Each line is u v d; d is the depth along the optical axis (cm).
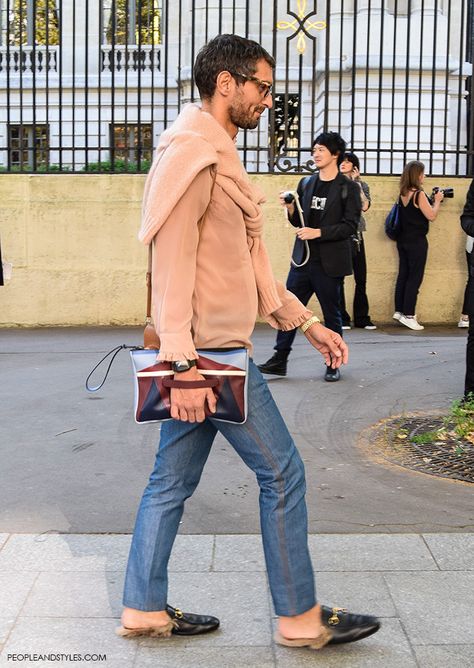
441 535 409
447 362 812
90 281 1034
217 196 292
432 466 518
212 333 297
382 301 1049
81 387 721
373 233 1041
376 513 441
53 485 489
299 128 1046
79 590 352
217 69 301
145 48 1848
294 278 750
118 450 554
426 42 1645
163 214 282
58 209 1027
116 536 411
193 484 314
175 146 287
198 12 1792
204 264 295
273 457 300
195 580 361
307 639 304
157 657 302
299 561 302
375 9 1636
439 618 329
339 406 656
